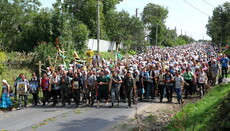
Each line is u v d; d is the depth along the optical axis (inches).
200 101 491.8
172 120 383.6
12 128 367.9
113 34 1879.9
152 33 3262.8
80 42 1179.3
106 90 506.3
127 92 491.5
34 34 1061.8
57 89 532.1
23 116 443.5
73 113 454.9
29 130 355.6
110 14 1907.0
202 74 564.7
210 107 401.7
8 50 1079.6
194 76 581.3
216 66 680.4
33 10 1385.3
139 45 1957.4
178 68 680.4
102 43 1689.2
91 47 1546.5
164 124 376.2
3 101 498.0
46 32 1045.8
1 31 1134.4
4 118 434.0
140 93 559.5
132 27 1937.7
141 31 1972.2
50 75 579.2
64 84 520.1
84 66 675.4
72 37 1115.9
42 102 583.2
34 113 464.8
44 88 538.6
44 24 1050.1
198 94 617.0
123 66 661.3
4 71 772.0
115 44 1904.5
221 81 695.1
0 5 1182.9
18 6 1235.9
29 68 876.6
